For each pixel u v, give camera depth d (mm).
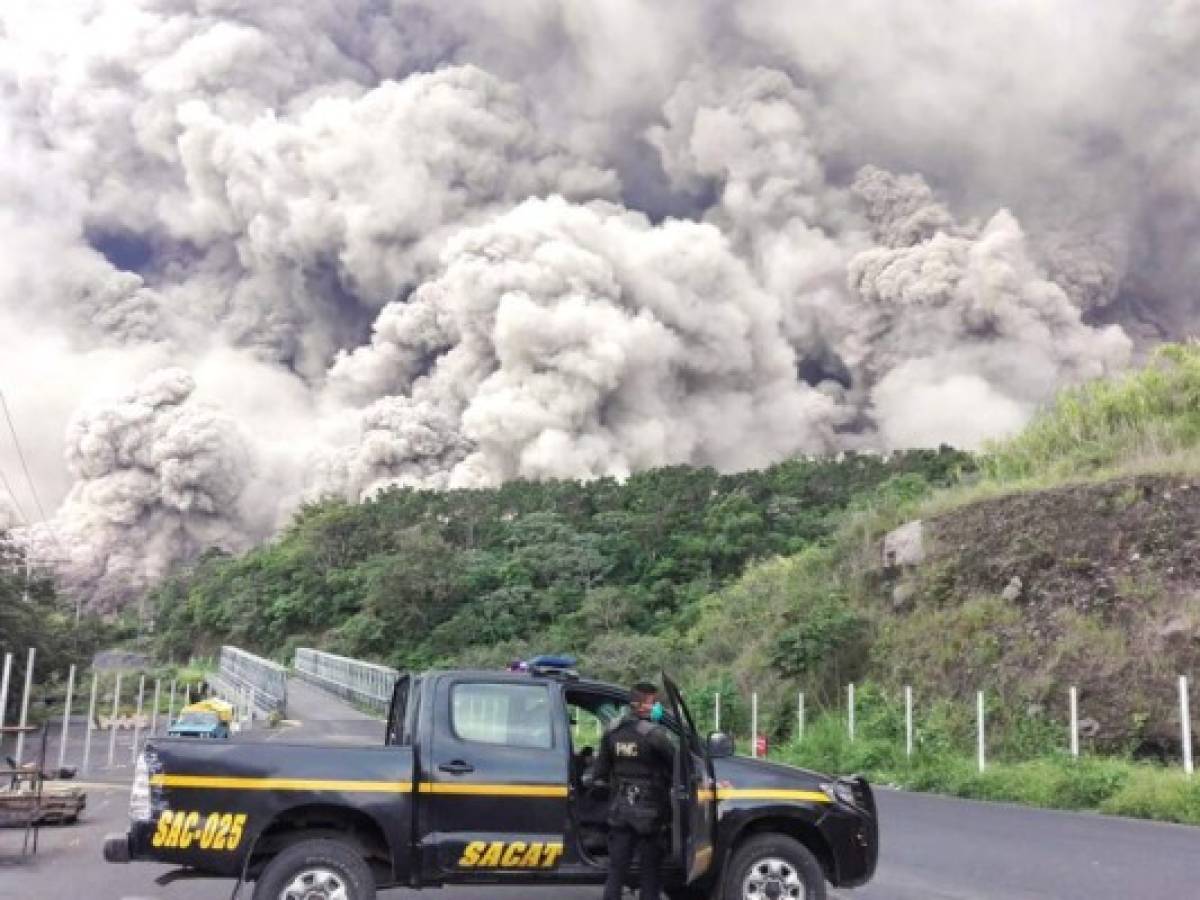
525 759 7383
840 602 31297
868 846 7719
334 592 91375
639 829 7000
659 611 66438
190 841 6871
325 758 7180
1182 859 11461
